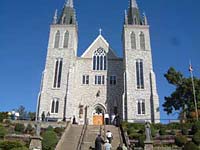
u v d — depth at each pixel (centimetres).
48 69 6600
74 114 6425
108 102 6638
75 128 4472
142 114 6097
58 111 6134
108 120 6419
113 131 4278
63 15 7338
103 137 3688
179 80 6669
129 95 6266
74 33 7075
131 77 6488
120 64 7069
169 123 4956
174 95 6612
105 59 7131
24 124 4716
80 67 7025
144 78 6494
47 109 6166
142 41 6969
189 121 5238
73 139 3753
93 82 6850
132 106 6169
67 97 6219
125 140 3616
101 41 7350
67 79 6462
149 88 6378
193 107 6156
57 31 7088
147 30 7112
